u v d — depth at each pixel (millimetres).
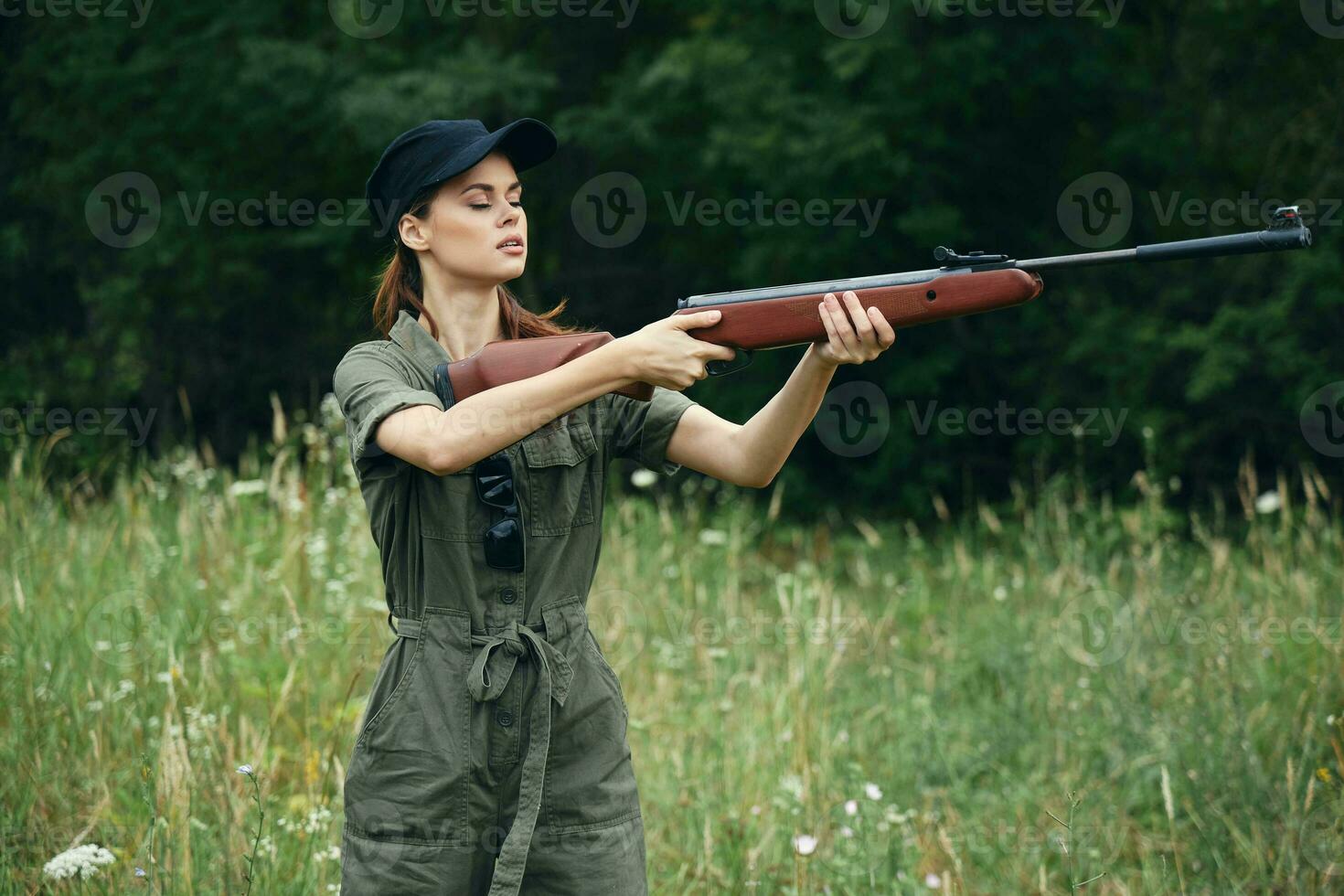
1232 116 8828
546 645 2102
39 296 10516
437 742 2053
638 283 10469
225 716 3627
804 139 8188
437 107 8453
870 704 4957
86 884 2906
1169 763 4023
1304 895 3262
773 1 8688
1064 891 3490
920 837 3752
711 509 8969
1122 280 8883
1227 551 5750
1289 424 8344
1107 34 8539
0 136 10219
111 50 9281
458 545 2090
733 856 3471
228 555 5062
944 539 8242
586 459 2197
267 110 8992
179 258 9641
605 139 8984
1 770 3539
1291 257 8039
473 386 2105
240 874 2984
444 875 2055
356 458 2102
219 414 10633
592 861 2111
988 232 9117
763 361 9258
